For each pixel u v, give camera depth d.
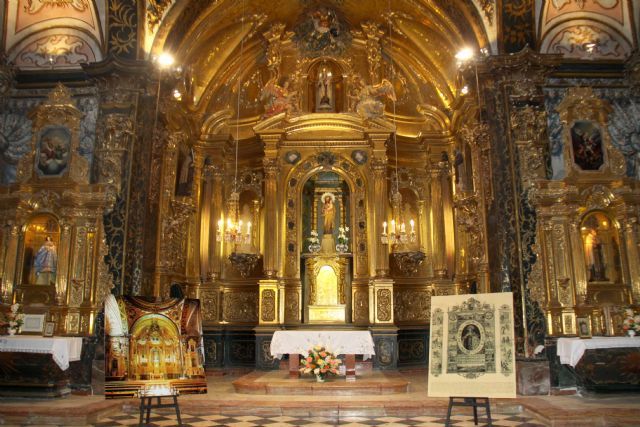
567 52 12.55
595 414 8.22
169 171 13.70
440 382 7.11
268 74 16.89
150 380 6.98
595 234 11.14
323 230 15.95
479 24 12.08
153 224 12.72
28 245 11.34
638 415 8.16
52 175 11.52
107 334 6.88
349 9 16.08
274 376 12.14
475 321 7.24
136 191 11.50
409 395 10.36
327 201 15.98
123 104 11.67
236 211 14.40
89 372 10.45
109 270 11.02
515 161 11.17
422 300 15.60
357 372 13.23
